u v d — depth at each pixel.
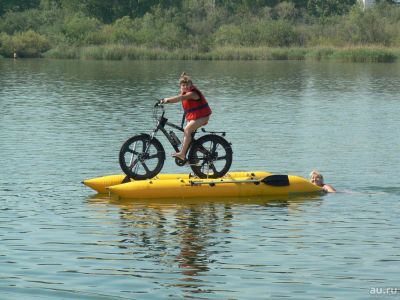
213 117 52.78
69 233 24.06
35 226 24.83
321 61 126.75
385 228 24.88
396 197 29.56
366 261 21.34
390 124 50.28
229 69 104.81
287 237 23.75
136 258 21.53
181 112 55.53
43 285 19.23
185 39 140.88
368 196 29.77
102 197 29.22
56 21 159.88
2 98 64.31
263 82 83.06
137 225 25.16
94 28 148.88
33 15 163.75
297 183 30.16
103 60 128.88
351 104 62.16
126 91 71.38
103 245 22.78
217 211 27.23
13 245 22.64
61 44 139.50
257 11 167.50
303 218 26.20
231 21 160.25
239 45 139.12
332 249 22.48
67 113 54.28
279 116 53.84
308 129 47.53
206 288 19.12
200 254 21.94
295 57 132.50
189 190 29.20
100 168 34.53
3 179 31.98
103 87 75.50
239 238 23.64
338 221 25.80
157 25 151.00
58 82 81.25
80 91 71.06
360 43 138.12
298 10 172.00
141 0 171.12
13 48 137.00
